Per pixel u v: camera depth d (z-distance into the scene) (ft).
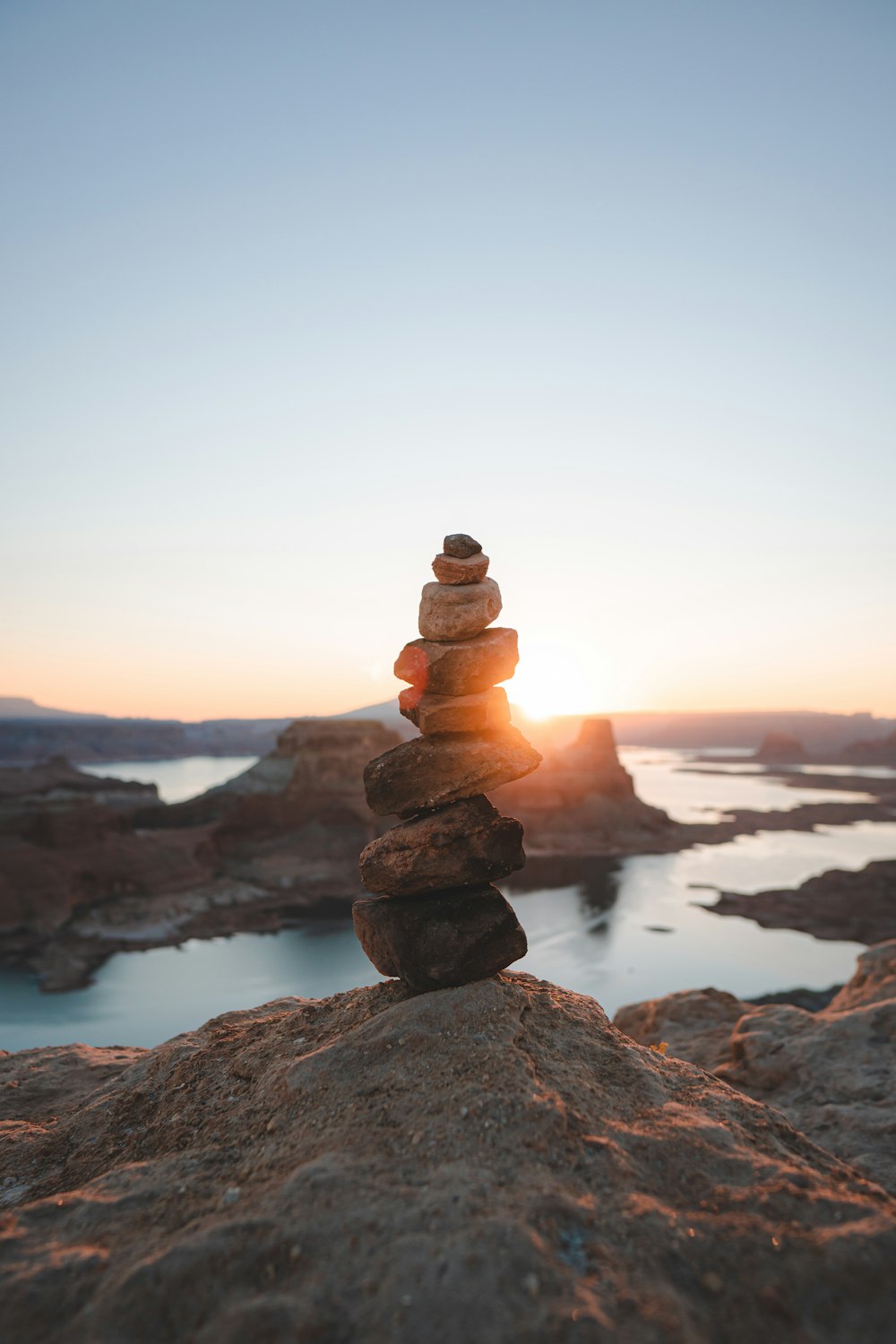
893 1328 14.42
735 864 392.88
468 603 26.61
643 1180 17.74
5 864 247.91
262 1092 22.58
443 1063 21.49
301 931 252.21
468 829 25.53
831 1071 37.22
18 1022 172.55
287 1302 14.24
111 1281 15.55
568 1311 13.84
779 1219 16.56
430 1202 16.33
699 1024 51.55
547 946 237.86
